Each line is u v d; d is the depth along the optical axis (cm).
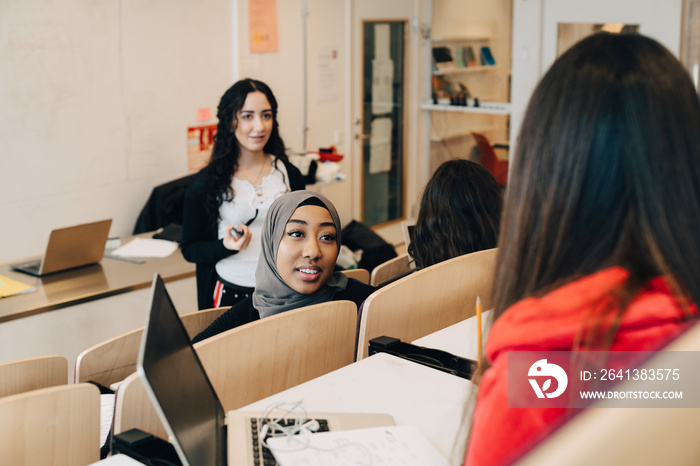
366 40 589
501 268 69
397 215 650
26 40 390
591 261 62
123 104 441
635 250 60
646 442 40
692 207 59
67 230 310
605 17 507
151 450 115
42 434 117
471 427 67
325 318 157
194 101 481
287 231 196
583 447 39
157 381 90
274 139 292
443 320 186
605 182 61
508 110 587
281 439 112
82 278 313
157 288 110
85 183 429
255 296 208
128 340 183
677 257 58
